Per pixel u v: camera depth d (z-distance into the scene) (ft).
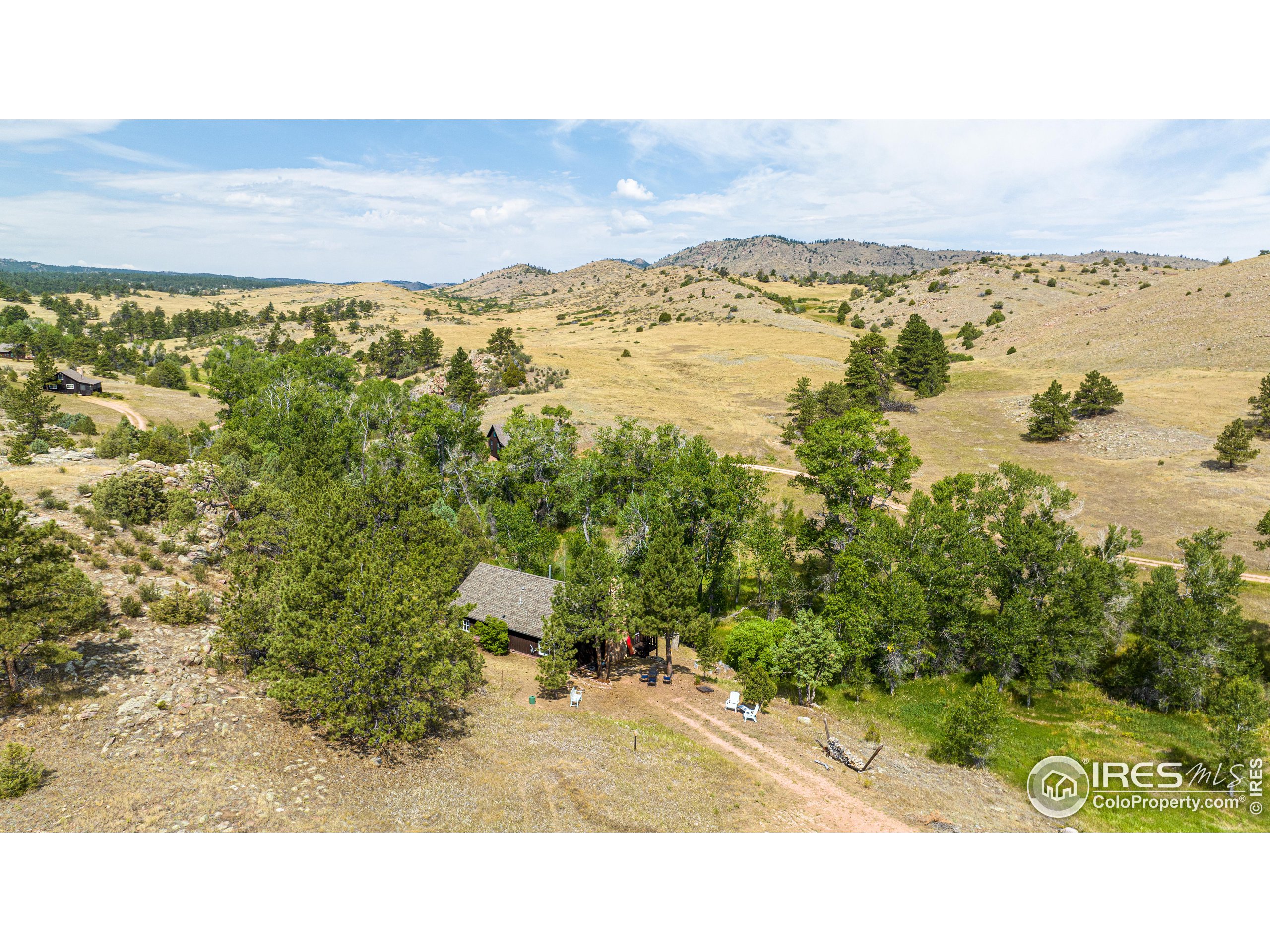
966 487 189.98
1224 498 242.58
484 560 186.50
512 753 100.99
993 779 119.14
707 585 198.80
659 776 100.37
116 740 81.25
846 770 112.68
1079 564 151.84
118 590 118.21
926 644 163.32
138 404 375.86
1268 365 360.07
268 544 146.41
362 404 300.81
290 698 88.02
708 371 537.65
